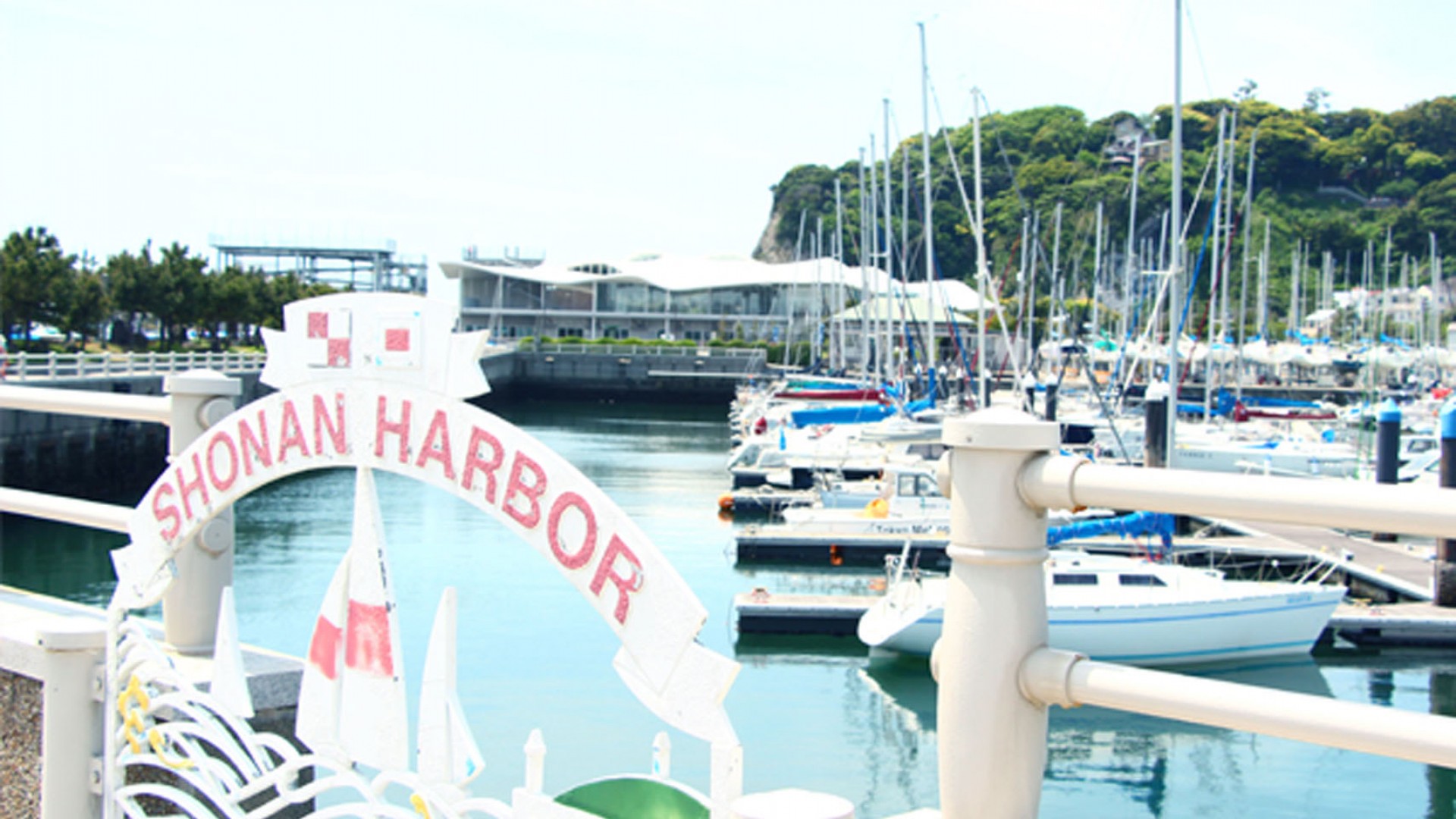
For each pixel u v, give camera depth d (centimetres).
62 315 5231
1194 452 3572
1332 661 1955
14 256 5197
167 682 360
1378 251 12362
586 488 283
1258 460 3512
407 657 1711
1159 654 1861
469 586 2264
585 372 9256
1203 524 2922
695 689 263
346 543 2736
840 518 2859
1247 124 14050
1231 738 1515
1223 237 7625
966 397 4025
